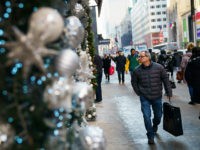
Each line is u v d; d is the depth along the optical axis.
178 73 18.34
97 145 2.99
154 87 9.08
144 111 9.05
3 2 2.72
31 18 2.49
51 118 2.74
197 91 10.95
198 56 10.98
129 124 11.47
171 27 112.19
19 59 2.48
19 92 2.63
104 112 13.91
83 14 4.52
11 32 2.62
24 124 2.61
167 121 9.08
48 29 2.46
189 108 13.98
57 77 2.72
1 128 2.65
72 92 2.82
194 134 9.68
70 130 3.03
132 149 8.47
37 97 2.65
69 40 3.16
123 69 28.62
